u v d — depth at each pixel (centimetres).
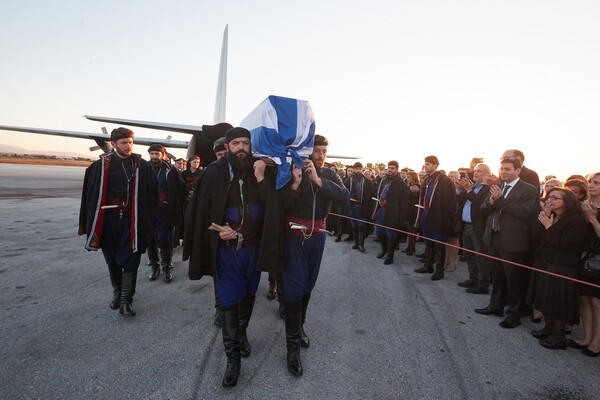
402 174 859
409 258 605
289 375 222
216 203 217
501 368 240
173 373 219
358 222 645
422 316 331
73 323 287
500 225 326
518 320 314
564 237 264
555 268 272
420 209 526
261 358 244
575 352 268
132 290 305
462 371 234
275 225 218
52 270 434
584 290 264
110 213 304
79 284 384
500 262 335
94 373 216
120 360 232
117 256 302
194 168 504
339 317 323
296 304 228
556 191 273
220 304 219
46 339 258
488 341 282
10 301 330
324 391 206
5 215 849
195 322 297
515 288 312
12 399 188
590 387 220
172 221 407
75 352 241
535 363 248
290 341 229
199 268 222
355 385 213
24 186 1694
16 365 222
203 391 202
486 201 353
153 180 329
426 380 221
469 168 629
